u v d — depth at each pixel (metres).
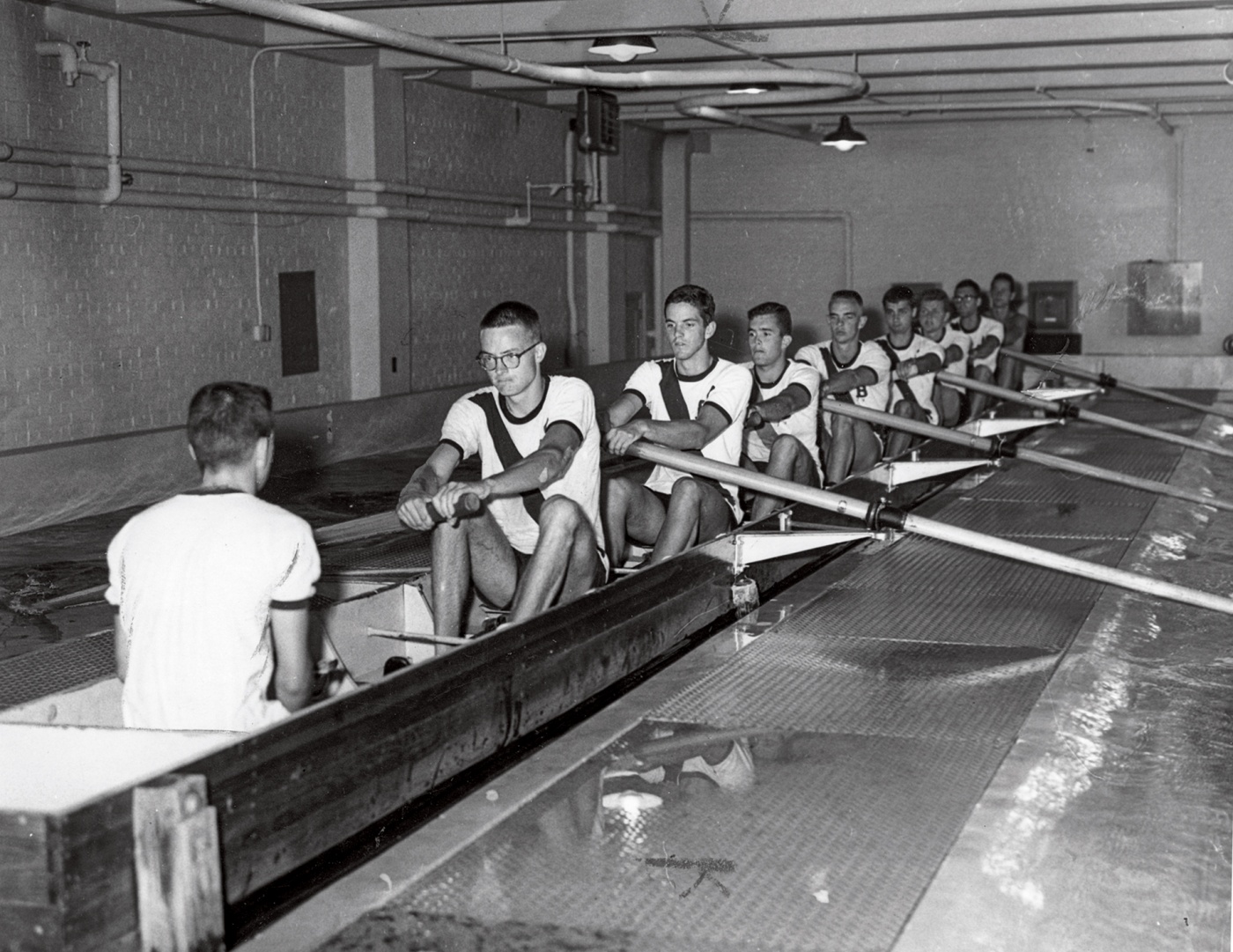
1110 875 2.45
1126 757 3.10
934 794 2.83
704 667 3.81
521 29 8.26
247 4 5.88
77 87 7.97
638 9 8.05
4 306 7.67
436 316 11.86
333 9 8.02
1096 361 14.81
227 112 9.30
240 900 2.21
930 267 15.75
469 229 12.34
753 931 2.23
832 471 6.77
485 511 3.73
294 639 2.60
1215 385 14.59
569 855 2.52
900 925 2.25
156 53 8.62
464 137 12.08
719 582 4.43
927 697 3.54
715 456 4.79
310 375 10.47
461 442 3.88
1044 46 9.13
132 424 8.67
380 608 4.00
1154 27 8.63
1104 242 15.12
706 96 11.00
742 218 16.30
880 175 15.79
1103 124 14.95
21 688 3.16
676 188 16.00
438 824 2.66
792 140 15.99
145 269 8.70
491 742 3.02
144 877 1.94
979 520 6.43
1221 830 2.68
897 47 9.04
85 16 8.04
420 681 2.71
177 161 8.72
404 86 11.12
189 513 2.55
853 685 3.64
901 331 8.20
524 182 13.16
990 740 3.20
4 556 6.78
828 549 5.58
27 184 7.58
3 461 7.38
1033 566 5.30
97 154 8.06
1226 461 8.98
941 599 4.71
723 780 2.91
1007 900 2.35
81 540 7.23
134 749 2.41
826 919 2.27
